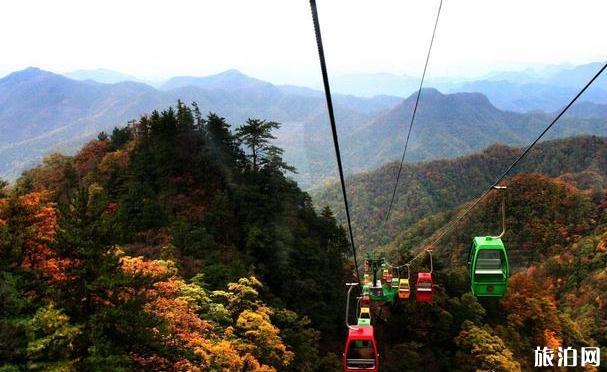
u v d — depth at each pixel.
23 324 17.61
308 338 47.16
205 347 27.16
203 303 34.00
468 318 74.19
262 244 55.56
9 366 16.98
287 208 69.75
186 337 27.11
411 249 147.12
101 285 19.61
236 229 59.47
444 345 72.44
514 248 139.50
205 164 66.94
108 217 21.66
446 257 132.12
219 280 42.28
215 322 33.47
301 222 70.38
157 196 60.25
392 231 176.88
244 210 61.75
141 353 22.27
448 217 155.88
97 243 20.38
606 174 177.25
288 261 58.03
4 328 17.47
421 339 69.75
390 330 70.19
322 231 77.44
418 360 62.84
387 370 60.59
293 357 39.22
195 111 76.25
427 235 153.75
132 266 31.12
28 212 25.80
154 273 30.64
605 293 107.81
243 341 33.47
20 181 79.38
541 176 156.38
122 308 19.70
